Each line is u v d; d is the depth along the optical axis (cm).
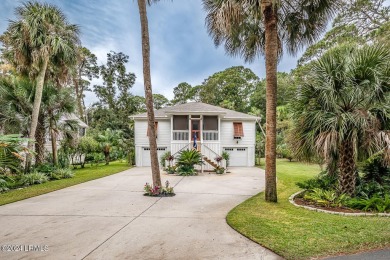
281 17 739
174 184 1017
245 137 1850
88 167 1752
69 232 439
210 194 800
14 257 340
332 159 657
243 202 671
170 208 614
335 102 575
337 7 680
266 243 375
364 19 1534
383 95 564
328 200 590
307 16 716
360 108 566
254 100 3716
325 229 422
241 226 456
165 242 390
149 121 789
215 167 1441
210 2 710
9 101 1121
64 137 1360
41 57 1067
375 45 580
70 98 1309
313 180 740
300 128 637
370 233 397
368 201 534
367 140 536
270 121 647
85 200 707
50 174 1152
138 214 557
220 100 3875
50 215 551
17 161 946
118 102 3691
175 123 1773
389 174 665
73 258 336
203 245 377
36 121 1113
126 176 1258
